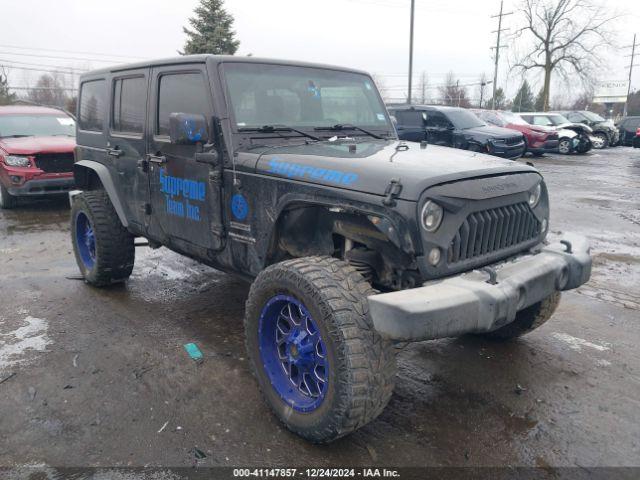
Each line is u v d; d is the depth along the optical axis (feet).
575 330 14.08
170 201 12.89
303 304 8.79
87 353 12.45
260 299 9.58
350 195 8.89
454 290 8.12
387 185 8.54
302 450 9.02
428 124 47.67
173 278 18.04
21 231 25.00
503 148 45.06
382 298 7.79
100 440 9.25
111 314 14.83
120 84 14.51
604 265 19.99
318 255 10.00
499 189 9.45
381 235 8.91
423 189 8.33
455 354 12.68
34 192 28.53
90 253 17.10
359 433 9.55
